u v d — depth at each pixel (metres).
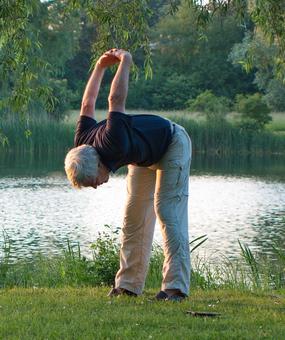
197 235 24.34
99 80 8.84
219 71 83.81
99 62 8.79
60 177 40.75
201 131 56.84
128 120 8.31
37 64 14.12
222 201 33.34
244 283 13.36
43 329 7.75
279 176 44.25
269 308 9.04
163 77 82.31
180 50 85.88
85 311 8.52
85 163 8.14
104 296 9.48
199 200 33.66
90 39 82.12
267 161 53.78
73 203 31.33
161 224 9.00
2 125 50.94
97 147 8.29
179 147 8.82
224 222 27.42
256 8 13.38
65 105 58.78
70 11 14.09
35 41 14.09
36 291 10.07
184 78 82.50
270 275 14.75
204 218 28.41
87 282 12.25
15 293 9.91
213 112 59.12
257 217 28.77
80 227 25.34
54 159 50.16
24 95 14.25
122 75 8.38
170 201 8.91
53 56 54.72
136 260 9.34
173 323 8.04
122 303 8.93
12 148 51.94
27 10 13.37
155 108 80.25
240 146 57.22
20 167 45.09
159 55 86.75
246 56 14.62
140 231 9.30
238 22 13.84
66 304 8.93
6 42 13.43
